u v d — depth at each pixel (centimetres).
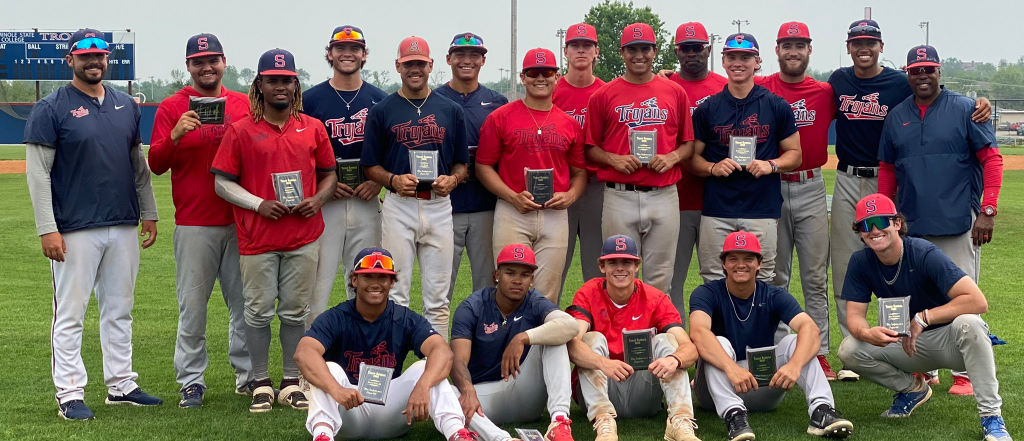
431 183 718
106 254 670
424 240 735
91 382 763
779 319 652
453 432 561
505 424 642
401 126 716
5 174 3628
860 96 789
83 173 645
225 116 701
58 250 636
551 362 597
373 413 584
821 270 812
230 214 698
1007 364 799
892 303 614
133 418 650
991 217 701
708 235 771
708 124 773
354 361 594
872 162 791
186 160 685
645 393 636
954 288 603
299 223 667
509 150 752
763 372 614
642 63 757
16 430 612
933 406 680
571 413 671
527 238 757
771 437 602
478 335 618
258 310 674
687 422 588
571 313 638
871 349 636
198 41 690
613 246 632
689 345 609
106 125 655
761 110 757
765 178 756
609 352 637
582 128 827
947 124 711
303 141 670
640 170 758
